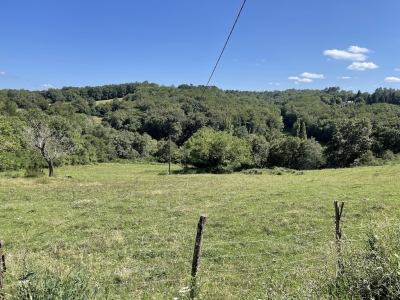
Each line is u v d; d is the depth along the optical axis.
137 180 36.91
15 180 32.25
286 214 15.38
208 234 12.61
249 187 26.73
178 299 5.75
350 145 63.09
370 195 19.45
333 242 6.01
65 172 49.78
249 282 7.31
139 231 13.13
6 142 40.66
